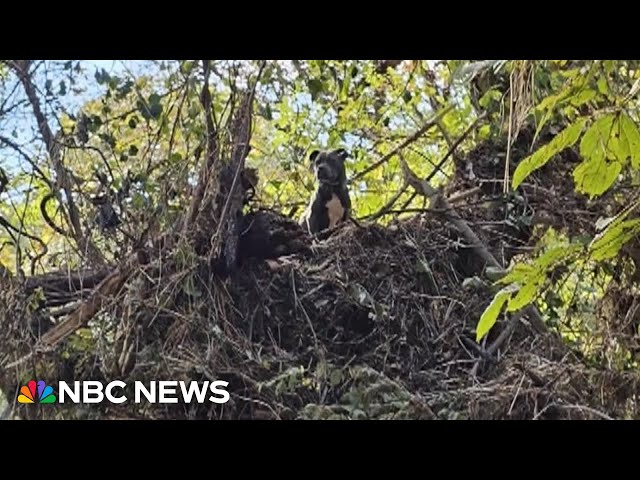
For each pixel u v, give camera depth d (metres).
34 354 6.11
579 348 7.05
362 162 9.65
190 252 6.18
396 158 9.73
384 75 8.88
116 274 6.25
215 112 6.63
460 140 8.00
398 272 6.90
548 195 7.29
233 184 6.38
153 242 6.30
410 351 6.60
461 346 6.74
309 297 6.67
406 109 9.02
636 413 6.28
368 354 6.55
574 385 6.23
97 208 6.30
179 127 6.52
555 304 7.08
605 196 6.89
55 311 6.48
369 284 6.80
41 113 6.29
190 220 6.42
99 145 6.59
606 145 3.48
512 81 4.60
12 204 6.42
